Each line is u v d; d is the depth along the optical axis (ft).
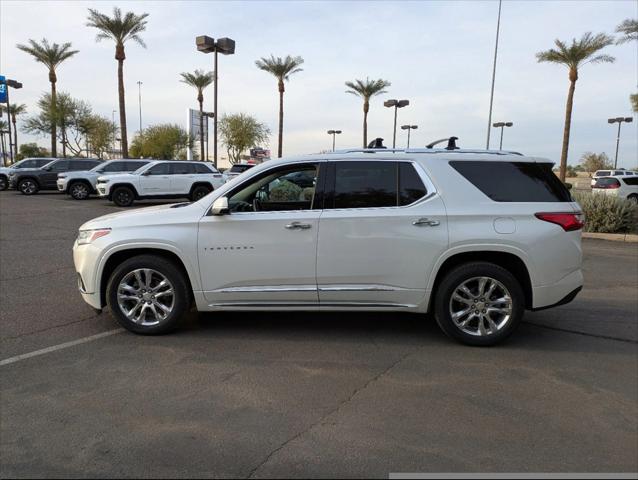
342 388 12.82
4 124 223.51
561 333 17.40
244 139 170.40
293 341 16.24
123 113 109.81
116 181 64.44
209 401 12.03
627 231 44.24
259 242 15.78
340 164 16.11
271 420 11.16
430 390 12.76
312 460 9.66
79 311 19.25
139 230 16.06
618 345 16.21
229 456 9.77
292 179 16.49
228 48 78.95
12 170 88.74
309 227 15.62
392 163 15.98
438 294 15.71
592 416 11.51
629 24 71.97
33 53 130.11
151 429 10.73
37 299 20.93
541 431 10.82
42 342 15.87
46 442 10.18
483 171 15.94
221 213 15.64
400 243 15.49
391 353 15.29
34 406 11.69
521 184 15.88
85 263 16.35
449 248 15.40
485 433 10.71
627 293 23.29
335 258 15.65
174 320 16.39
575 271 15.79
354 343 16.12
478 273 15.47
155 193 66.49
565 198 16.01
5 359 14.47
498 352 15.49
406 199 15.75
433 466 9.51
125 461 9.57
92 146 184.75
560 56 99.66
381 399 12.23
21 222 46.96
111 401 11.97
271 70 131.64
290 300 16.03
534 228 15.38
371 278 15.71
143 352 15.11
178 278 16.19
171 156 188.03
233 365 14.23
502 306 15.67
